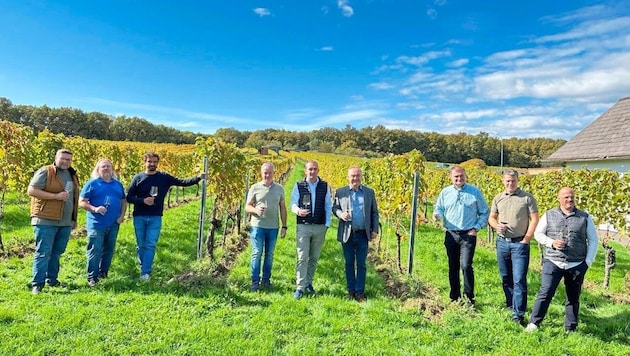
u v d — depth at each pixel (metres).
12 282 5.21
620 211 8.00
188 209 13.52
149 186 5.87
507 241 5.06
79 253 6.80
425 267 7.45
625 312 5.32
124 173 13.17
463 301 5.27
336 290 5.78
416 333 4.30
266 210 5.66
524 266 4.89
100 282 5.36
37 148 8.55
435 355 3.83
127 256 6.92
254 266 5.57
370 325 4.46
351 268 5.59
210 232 7.02
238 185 8.68
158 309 4.54
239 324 4.29
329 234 10.07
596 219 8.30
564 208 4.61
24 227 8.74
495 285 6.47
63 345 3.61
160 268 6.49
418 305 5.13
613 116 18.50
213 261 6.66
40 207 4.96
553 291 4.55
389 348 3.92
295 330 4.27
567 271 4.50
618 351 4.14
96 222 5.41
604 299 6.12
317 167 5.60
